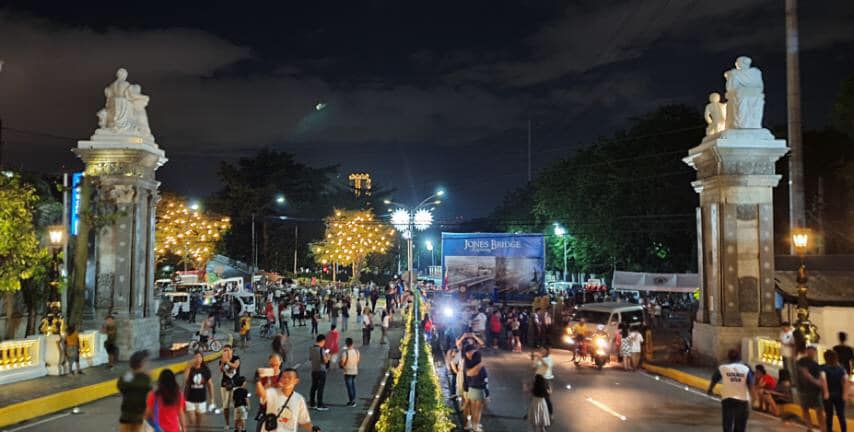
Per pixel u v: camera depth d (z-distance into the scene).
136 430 10.88
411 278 58.97
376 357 31.11
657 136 53.59
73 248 26.91
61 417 16.86
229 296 51.91
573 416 17.41
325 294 67.12
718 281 25.69
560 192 63.81
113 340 24.22
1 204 20.80
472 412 15.56
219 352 31.25
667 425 16.30
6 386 19.27
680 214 51.66
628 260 56.00
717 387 21.14
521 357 31.12
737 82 25.80
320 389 18.48
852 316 22.02
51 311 21.91
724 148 25.28
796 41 25.17
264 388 11.75
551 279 95.94
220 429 15.40
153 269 28.28
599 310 31.88
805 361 14.53
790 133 25.03
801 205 24.56
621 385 22.91
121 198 26.66
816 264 30.48
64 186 24.39
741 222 25.53
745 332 25.06
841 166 48.62
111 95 27.06
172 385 10.36
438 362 29.72
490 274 45.25
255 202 87.00
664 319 53.38
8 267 21.16
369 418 17.09
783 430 15.59
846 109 40.59
